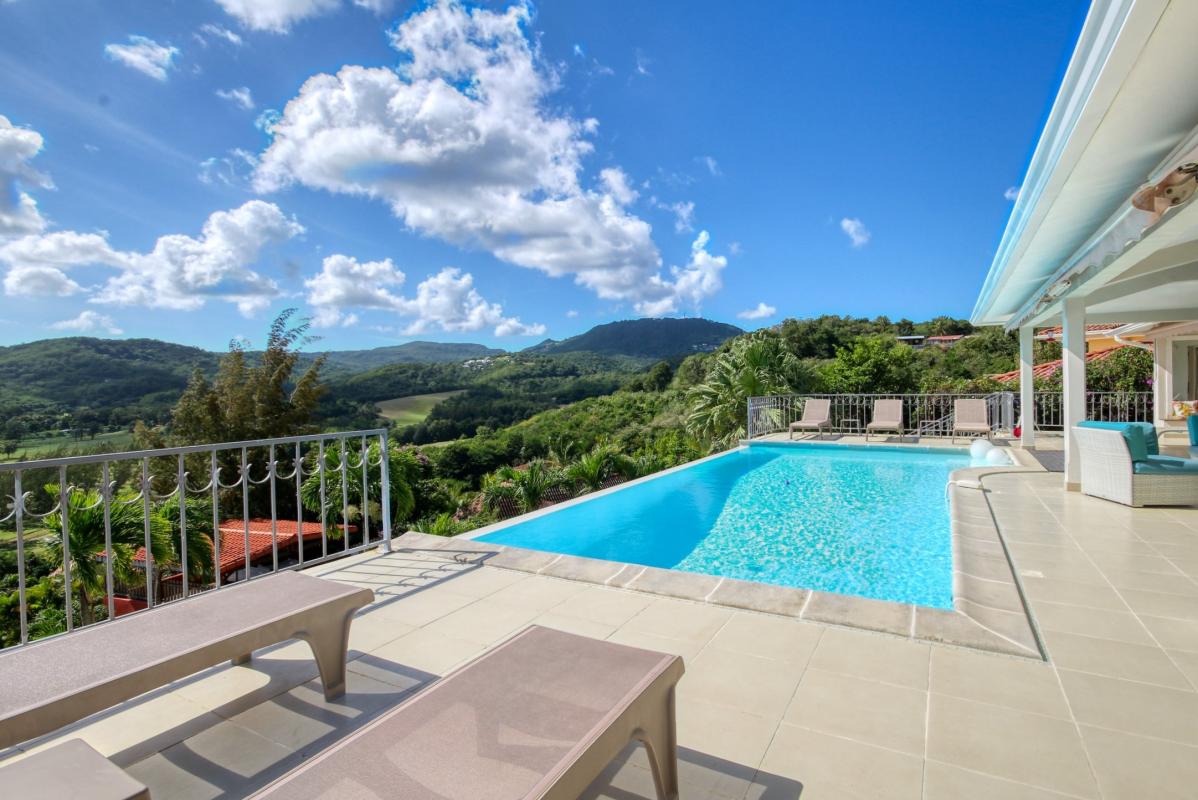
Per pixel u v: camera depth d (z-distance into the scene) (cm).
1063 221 496
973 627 310
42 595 1016
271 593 257
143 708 243
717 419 1761
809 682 260
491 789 132
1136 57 246
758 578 534
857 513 758
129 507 708
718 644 298
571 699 167
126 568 723
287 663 281
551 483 1381
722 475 1026
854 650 290
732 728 227
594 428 3073
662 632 313
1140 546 462
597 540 665
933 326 4284
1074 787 191
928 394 1398
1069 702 242
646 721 173
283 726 230
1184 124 326
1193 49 252
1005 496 664
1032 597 358
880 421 1328
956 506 614
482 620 331
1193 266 573
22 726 169
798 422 1373
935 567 553
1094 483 650
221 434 2058
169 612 238
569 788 138
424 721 158
